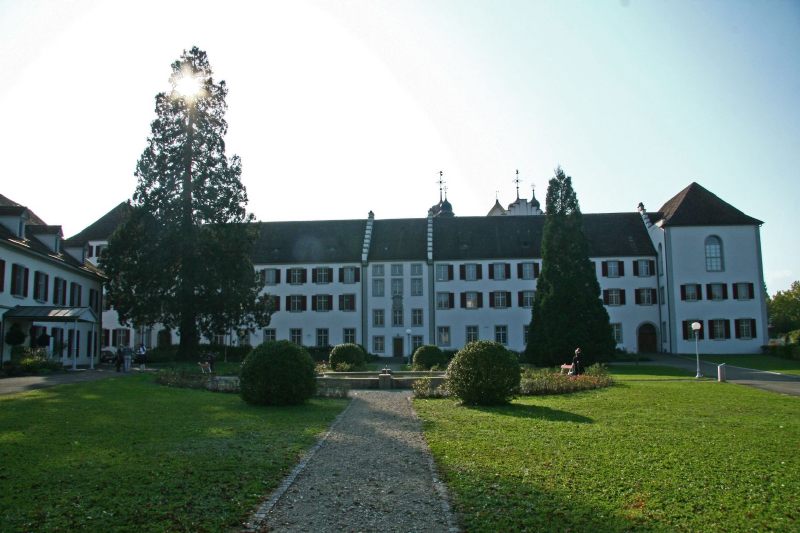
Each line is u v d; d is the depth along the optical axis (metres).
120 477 10.81
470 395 22.38
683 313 63.34
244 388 22.16
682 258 63.75
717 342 62.97
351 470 11.70
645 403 22.75
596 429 16.44
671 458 12.72
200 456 12.57
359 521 8.74
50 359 38.00
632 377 36.72
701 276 63.56
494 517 8.92
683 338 63.09
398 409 21.33
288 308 66.81
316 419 18.55
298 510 9.23
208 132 46.94
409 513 9.10
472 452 13.29
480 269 66.50
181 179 46.34
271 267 67.31
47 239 44.22
